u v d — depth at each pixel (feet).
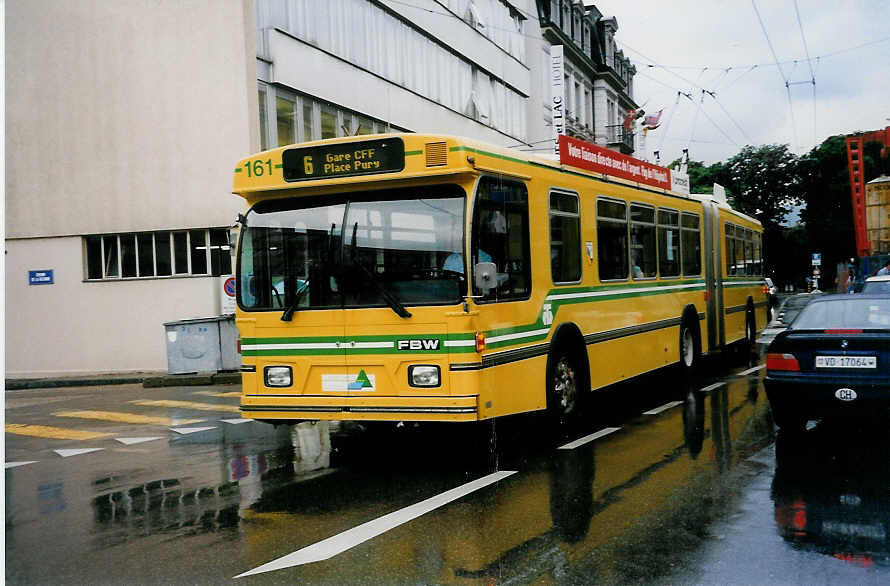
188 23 62.23
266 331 25.63
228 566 16.34
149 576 15.97
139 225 63.67
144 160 63.52
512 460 25.34
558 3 137.39
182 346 56.85
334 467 25.53
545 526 18.20
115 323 64.34
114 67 63.98
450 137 23.32
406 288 23.90
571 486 21.74
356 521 19.15
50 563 17.03
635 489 21.20
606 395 39.58
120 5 63.67
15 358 65.72
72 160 64.95
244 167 25.86
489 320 24.04
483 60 99.04
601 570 15.30
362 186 24.61
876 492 20.31
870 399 24.80
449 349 23.29
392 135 23.94
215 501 21.79
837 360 25.45
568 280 29.63
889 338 24.86
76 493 23.75
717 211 50.21
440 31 87.51
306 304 25.07
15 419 41.39
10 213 65.92
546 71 129.90
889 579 14.53
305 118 66.90
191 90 62.28
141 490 23.71
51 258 65.41
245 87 61.00
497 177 24.93
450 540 17.40
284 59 63.62
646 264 37.86
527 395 26.32
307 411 24.97
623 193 35.45
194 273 63.26
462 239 23.32
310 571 15.79
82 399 50.26
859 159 110.93
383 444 29.14
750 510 18.95
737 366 50.31
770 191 228.63
